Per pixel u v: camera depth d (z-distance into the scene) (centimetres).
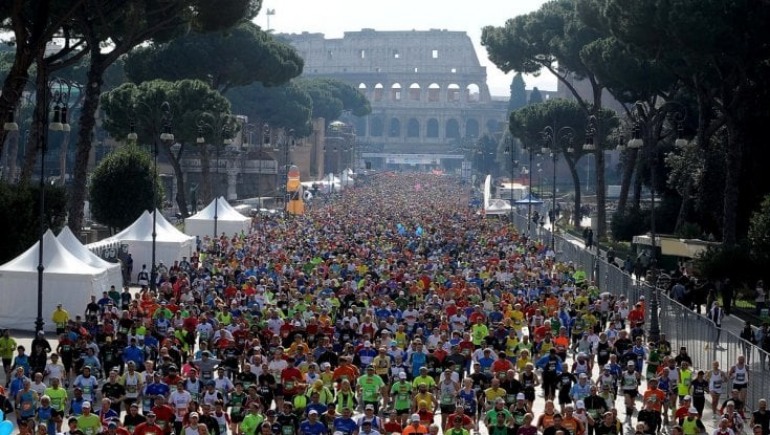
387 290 4247
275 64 10456
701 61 5753
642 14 5559
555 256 6731
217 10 5662
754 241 5134
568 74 10156
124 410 2778
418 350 2923
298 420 2336
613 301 4438
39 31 4381
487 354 2869
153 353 3169
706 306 5125
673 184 7331
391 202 13588
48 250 4216
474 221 9369
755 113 5944
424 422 2294
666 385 2867
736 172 5756
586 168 18738
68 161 15362
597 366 3762
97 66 5447
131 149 7012
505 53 9675
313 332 3241
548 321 3462
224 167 12925
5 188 4647
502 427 2280
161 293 4194
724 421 2253
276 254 5666
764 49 5525
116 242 5628
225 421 2325
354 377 2683
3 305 4162
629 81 7325
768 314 4803
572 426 2247
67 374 3142
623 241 8525
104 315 3503
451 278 4625
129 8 5450
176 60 9956
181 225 8419
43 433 2108
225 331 3164
